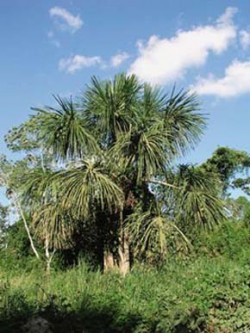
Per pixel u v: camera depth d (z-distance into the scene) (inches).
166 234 548.1
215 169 1238.3
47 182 561.3
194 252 599.8
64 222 567.5
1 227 891.4
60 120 572.1
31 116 605.3
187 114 582.2
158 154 553.9
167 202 578.2
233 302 355.9
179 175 579.8
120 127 589.6
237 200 811.4
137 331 317.4
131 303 361.4
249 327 341.1
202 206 568.4
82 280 433.4
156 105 587.8
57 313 313.6
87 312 326.0
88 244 597.3
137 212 563.5
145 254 552.4
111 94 588.1
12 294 369.7
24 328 278.5
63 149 574.6
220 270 397.7
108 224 580.7
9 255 748.6
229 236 678.5
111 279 448.5
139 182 567.2
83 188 534.6
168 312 326.6
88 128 595.5
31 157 863.1
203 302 357.1
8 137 852.0
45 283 438.3
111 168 564.4
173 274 450.0
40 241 648.4
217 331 335.9
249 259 584.1
